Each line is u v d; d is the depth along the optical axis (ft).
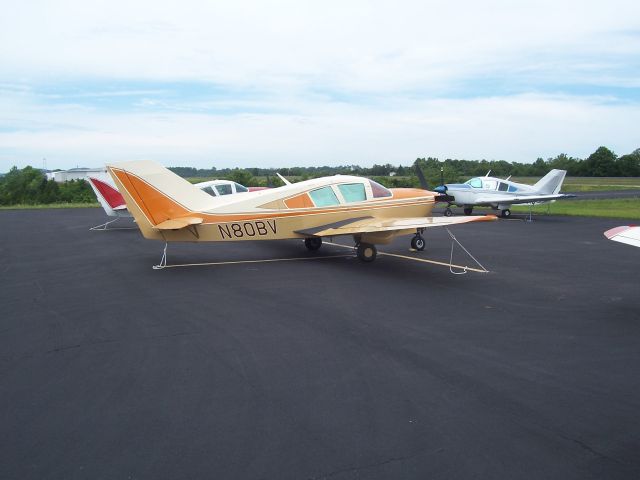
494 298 26.30
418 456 11.34
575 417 13.17
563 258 39.34
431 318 22.50
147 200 34.01
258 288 28.66
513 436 12.21
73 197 135.03
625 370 16.43
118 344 19.16
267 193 36.17
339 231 35.78
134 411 13.62
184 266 36.06
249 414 13.39
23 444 11.98
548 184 80.94
